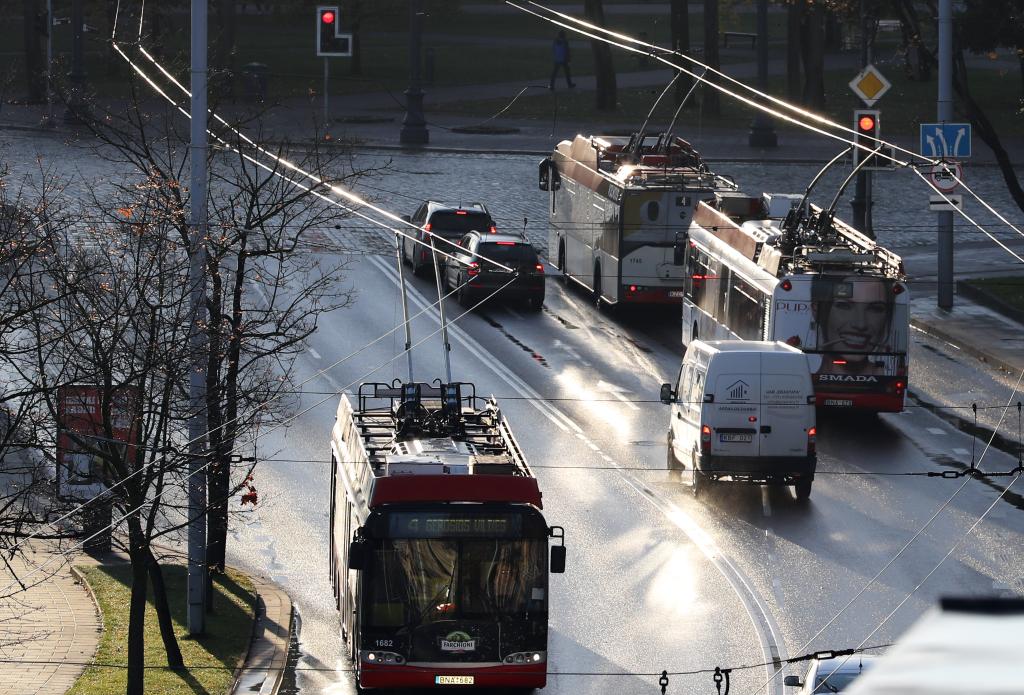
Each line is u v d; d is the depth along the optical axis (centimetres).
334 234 15638
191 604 6112
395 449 6103
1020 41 13825
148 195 6525
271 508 8288
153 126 16600
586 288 14375
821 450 9675
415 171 18862
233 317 6362
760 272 10469
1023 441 9831
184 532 7550
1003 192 18475
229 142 8744
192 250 5703
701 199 13188
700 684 5722
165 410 5169
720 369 8388
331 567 7088
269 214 6675
